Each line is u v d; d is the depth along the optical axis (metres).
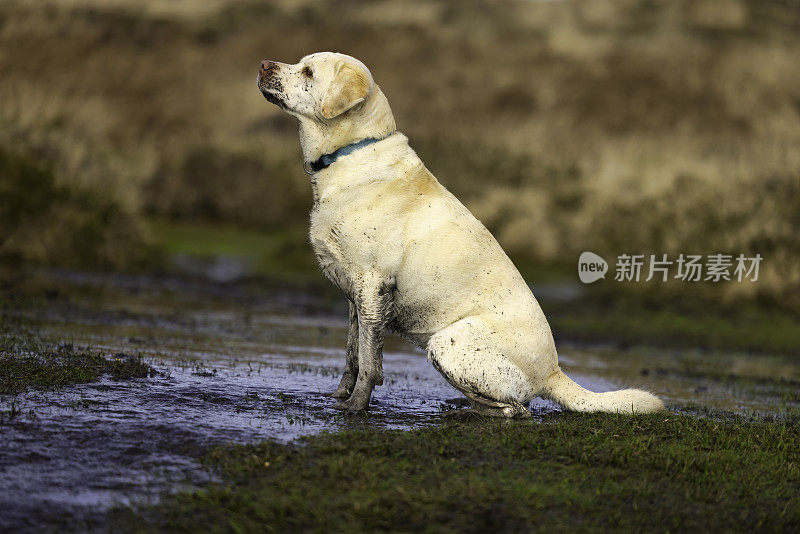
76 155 16.61
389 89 28.89
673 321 13.97
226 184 21.02
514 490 4.45
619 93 28.56
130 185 17.42
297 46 31.33
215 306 12.87
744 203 17.31
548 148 22.92
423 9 36.09
